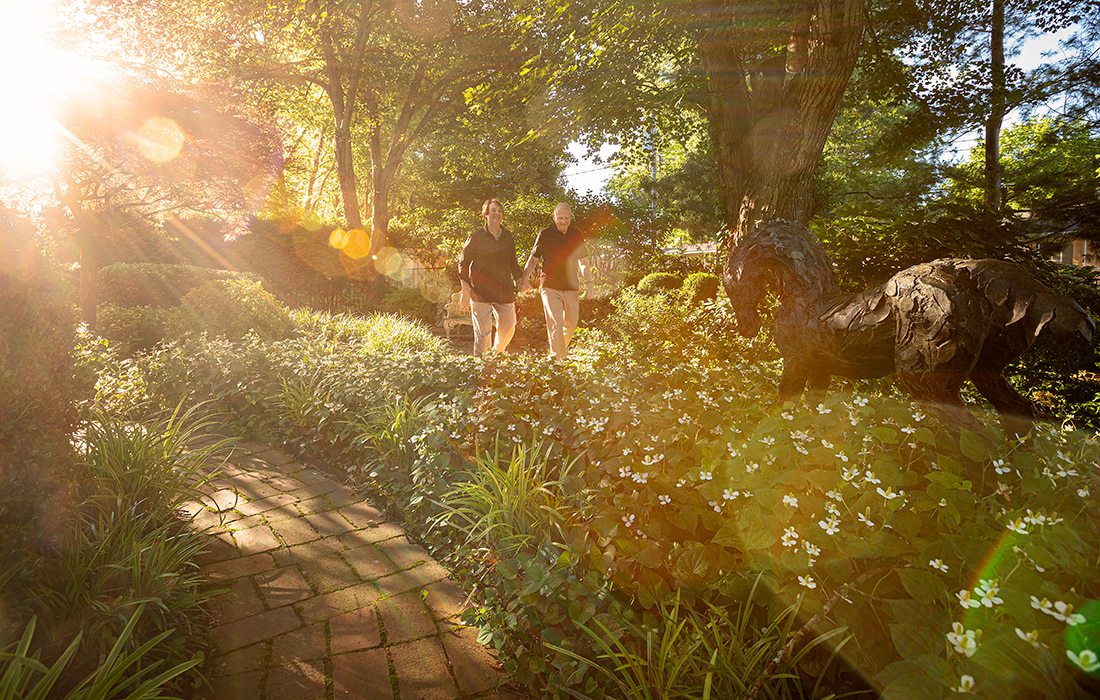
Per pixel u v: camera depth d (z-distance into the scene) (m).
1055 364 5.84
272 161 12.21
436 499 3.24
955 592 1.64
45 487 2.29
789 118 7.35
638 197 24.95
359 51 19.53
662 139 13.95
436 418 3.77
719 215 11.09
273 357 5.98
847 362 3.22
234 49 19.00
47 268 2.46
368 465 3.93
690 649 1.77
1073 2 10.48
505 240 7.09
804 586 1.82
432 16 18.36
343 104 21.08
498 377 4.27
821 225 8.16
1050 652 1.30
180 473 3.33
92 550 2.44
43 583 2.21
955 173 9.95
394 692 2.19
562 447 3.18
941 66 11.35
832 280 3.47
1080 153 10.48
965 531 1.79
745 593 1.92
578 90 10.96
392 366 5.19
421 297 19.97
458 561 2.97
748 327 3.81
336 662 2.34
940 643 1.48
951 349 2.58
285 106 23.14
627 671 1.94
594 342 6.86
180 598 2.49
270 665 2.31
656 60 11.37
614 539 2.27
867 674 1.68
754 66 9.59
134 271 12.02
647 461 2.45
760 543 1.93
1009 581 1.57
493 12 16.88
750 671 1.74
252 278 17.75
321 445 4.69
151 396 5.53
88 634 2.13
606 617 2.01
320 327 10.79
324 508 3.73
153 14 16.98
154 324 9.61
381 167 22.62
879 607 1.79
